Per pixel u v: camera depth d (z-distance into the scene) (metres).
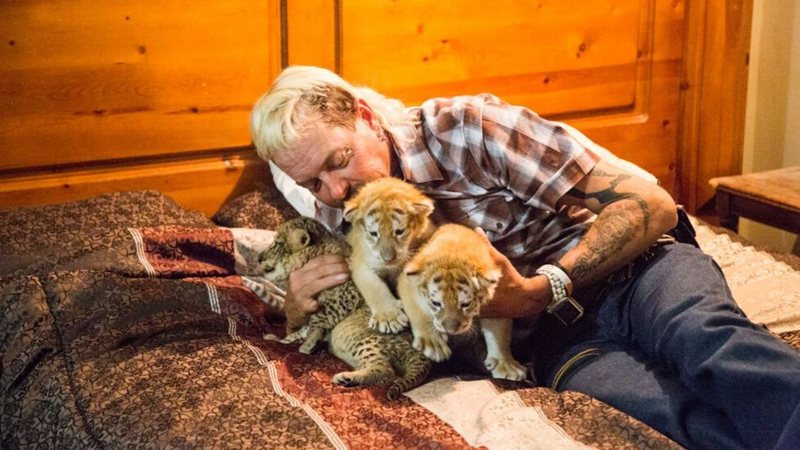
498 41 3.03
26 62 2.50
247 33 2.72
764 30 3.42
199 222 2.52
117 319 2.00
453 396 1.77
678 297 1.75
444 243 1.76
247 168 2.82
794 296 2.23
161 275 2.20
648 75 3.28
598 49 3.18
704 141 3.40
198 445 1.59
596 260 1.81
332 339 1.96
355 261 1.93
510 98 3.10
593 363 1.84
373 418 1.66
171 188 2.74
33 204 2.59
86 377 1.84
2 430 1.90
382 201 1.81
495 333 1.86
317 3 2.76
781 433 1.47
